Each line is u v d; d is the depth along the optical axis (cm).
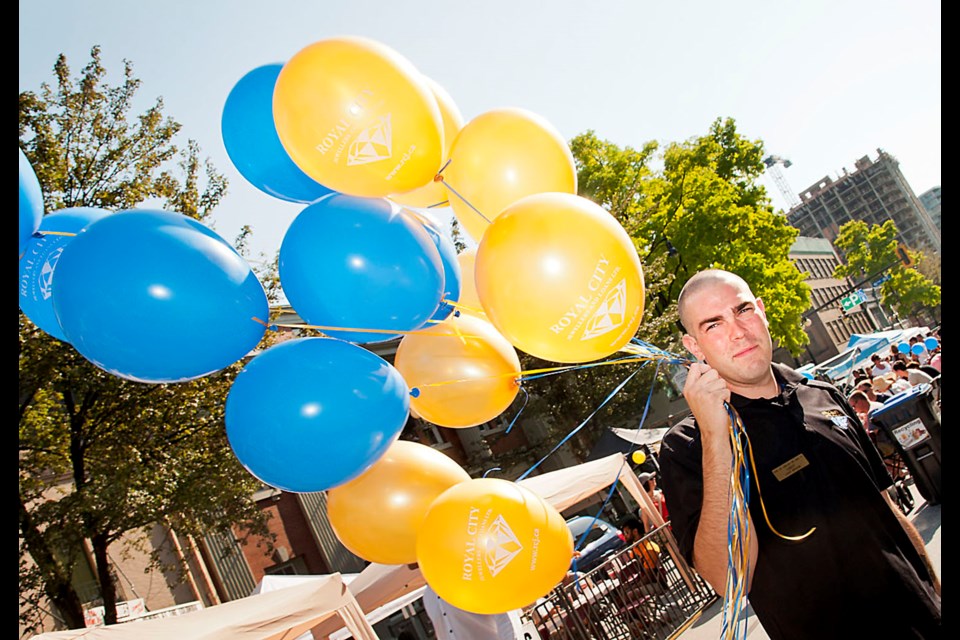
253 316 277
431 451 384
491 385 363
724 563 234
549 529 334
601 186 2914
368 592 718
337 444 275
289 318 1105
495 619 695
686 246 2895
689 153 3009
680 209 2964
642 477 1176
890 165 15338
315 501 1833
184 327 256
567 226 262
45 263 307
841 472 240
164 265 256
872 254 8144
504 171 316
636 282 266
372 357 296
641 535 1106
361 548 364
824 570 234
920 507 827
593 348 268
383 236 286
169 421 1173
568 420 2142
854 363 2416
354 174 272
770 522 239
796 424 246
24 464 1106
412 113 271
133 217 268
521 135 321
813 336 6600
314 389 274
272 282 1193
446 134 335
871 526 237
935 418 763
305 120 266
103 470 1077
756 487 243
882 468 259
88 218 318
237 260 279
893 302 8119
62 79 1230
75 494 1021
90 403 1124
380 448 289
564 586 808
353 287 280
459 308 374
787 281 3253
